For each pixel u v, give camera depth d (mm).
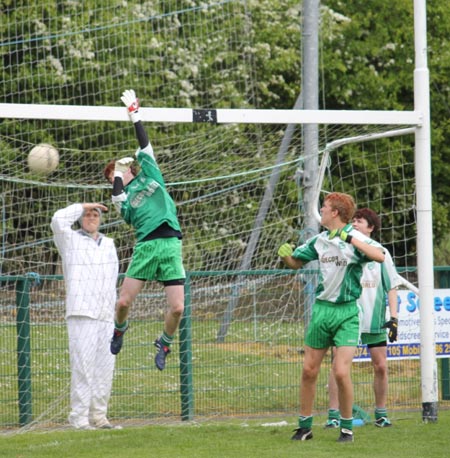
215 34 57781
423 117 34125
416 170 34375
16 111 30641
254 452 27828
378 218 33250
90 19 52031
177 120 32250
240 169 46438
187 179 45250
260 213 49000
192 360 38312
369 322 32781
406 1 85312
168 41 55781
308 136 40062
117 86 53781
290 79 70812
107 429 33250
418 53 34219
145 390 39000
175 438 30688
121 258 48906
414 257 60250
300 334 40469
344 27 81312
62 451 28469
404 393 40656
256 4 63438
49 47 49438
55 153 35469
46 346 38000
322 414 37969
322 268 29344
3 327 35562
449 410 38250
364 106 83812
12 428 34531
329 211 29516
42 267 50219
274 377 39812
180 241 29812
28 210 48938
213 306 40031
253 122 33094
